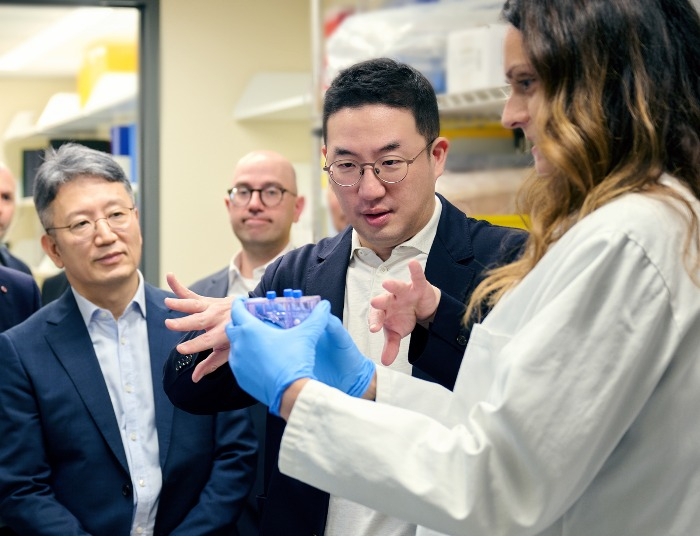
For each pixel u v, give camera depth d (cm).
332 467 103
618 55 105
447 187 265
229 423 221
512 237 163
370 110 158
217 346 145
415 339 144
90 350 214
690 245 102
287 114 420
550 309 100
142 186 425
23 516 199
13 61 557
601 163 106
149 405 216
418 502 99
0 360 209
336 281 169
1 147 575
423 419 105
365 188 159
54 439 206
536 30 108
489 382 116
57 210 217
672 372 102
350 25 280
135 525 207
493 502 99
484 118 278
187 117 427
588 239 102
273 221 306
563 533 110
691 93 108
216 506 209
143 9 424
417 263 136
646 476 104
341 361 128
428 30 269
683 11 109
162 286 425
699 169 108
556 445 97
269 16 436
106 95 480
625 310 99
